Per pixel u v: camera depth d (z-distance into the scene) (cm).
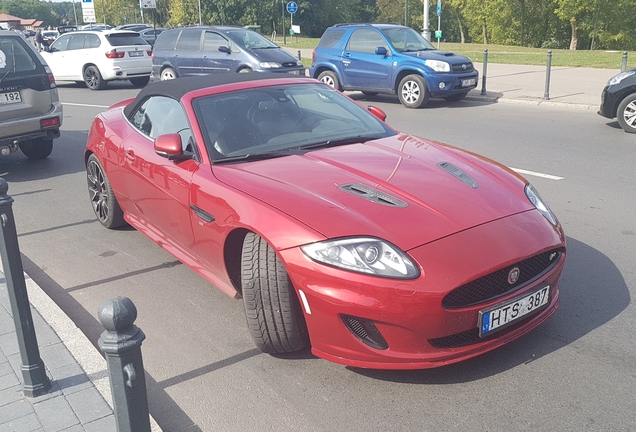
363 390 312
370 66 1380
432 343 295
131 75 1842
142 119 499
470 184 356
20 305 296
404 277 283
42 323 383
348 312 289
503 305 300
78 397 306
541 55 2450
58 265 509
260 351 355
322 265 293
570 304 394
